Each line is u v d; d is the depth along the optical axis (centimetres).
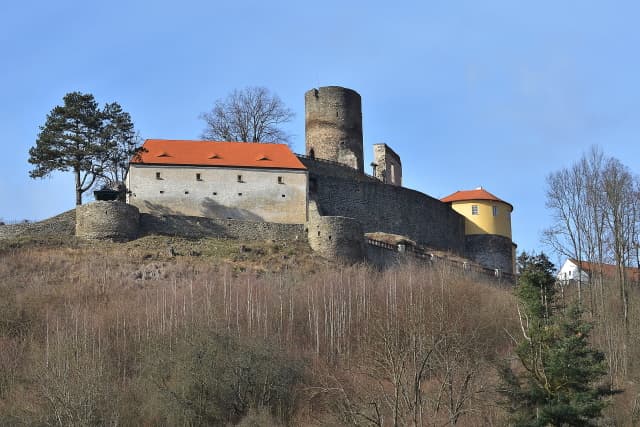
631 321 6041
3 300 6259
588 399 4053
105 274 6881
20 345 5788
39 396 5119
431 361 4978
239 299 6400
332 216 7794
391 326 5550
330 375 5078
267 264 7356
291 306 6291
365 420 4447
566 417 3981
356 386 5031
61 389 4962
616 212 6788
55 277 6806
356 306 6366
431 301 6062
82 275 6850
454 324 5700
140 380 5350
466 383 4403
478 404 4569
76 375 5125
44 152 7944
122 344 5788
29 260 7044
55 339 5753
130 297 6494
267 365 5359
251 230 7919
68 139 8012
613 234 7162
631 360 5438
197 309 6138
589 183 7444
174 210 7981
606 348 5512
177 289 6588
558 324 4250
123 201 7925
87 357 5372
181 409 5081
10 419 4897
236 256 7444
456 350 4975
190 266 7144
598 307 6303
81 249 7369
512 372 4475
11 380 5375
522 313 4512
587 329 4216
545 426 4006
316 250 7719
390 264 8006
